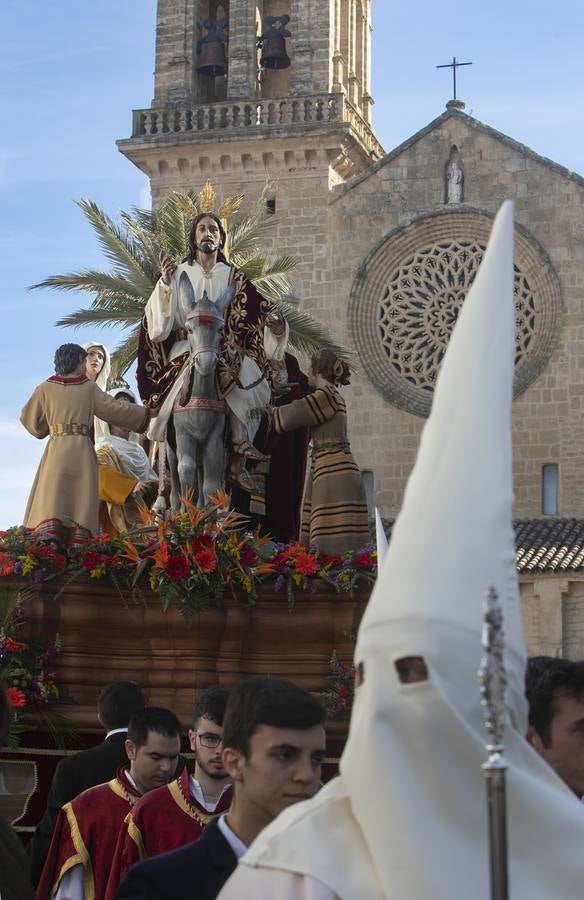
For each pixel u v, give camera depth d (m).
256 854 3.74
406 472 52.12
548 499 50.59
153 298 15.12
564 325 51.44
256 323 15.53
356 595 13.55
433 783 3.52
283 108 55.03
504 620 3.56
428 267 53.06
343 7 59.44
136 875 4.73
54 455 13.91
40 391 14.09
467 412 3.63
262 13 57.78
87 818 7.86
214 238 15.45
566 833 3.61
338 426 14.92
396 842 3.50
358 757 3.56
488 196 52.66
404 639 3.51
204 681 13.38
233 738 4.74
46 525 13.55
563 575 44.06
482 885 3.51
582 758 5.03
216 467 14.62
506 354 3.66
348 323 53.28
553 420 50.94
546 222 52.06
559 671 5.09
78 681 13.35
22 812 13.00
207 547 13.15
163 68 56.44
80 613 13.30
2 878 5.37
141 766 7.79
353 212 53.75
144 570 13.43
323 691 13.48
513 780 3.56
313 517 14.80
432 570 3.54
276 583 13.39
